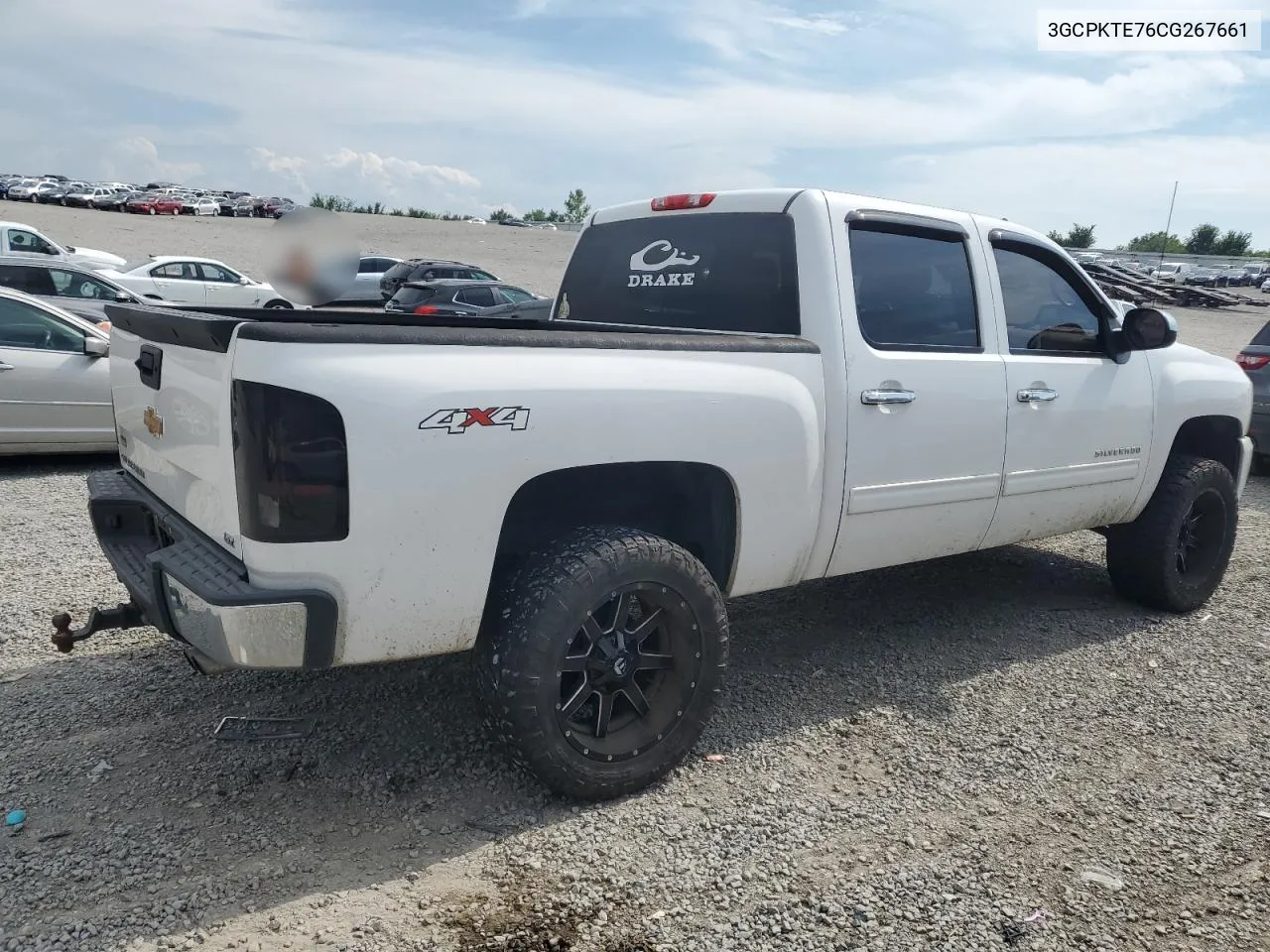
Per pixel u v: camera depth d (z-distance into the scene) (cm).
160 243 3781
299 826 311
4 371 789
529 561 319
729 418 341
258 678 418
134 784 332
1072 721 409
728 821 324
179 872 286
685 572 332
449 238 5338
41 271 1259
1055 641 500
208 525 307
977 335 439
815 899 286
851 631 505
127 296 1324
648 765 336
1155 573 528
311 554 273
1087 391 475
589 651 322
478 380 289
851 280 391
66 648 346
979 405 426
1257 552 686
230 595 270
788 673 448
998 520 451
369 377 273
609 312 473
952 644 491
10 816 308
